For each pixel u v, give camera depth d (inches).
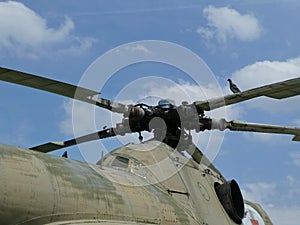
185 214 430.6
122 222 346.9
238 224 534.9
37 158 325.4
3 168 290.8
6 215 283.6
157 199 408.8
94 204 336.5
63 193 317.7
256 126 562.6
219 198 533.3
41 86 482.0
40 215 299.0
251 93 519.5
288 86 498.0
